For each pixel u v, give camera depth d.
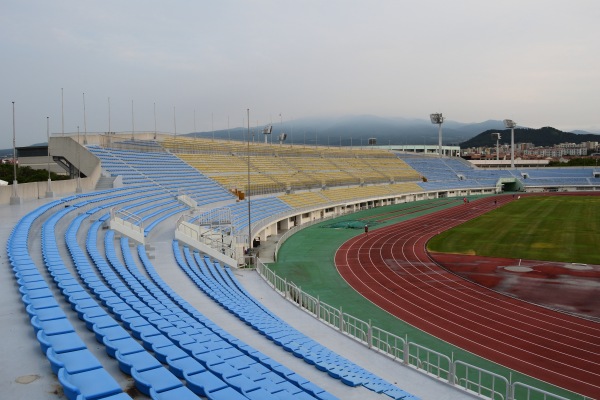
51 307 10.07
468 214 69.81
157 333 10.87
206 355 10.82
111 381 7.02
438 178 112.88
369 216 70.06
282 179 73.50
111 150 49.16
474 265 36.00
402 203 91.00
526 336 21.09
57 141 41.78
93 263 18.67
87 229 25.12
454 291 28.92
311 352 14.96
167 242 30.19
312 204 65.44
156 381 8.00
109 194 37.28
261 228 47.19
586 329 21.86
